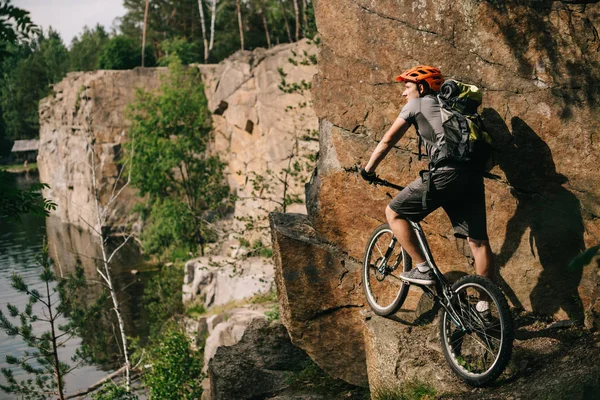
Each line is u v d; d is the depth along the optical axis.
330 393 6.12
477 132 4.10
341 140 5.77
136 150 29.23
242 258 17.67
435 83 4.49
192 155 29.64
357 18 5.50
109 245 37.72
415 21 5.16
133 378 14.91
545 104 4.68
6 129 98.94
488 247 4.34
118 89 35.69
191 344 16.89
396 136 4.39
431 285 4.52
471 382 4.14
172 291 24.08
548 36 4.61
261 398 6.60
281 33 54.00
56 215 53.19
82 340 22.08
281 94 21.47
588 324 4.46
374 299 5.40
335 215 5.88
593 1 4.43
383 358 4.93
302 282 5.97
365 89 5.57
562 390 3.82
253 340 7.55
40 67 94.38
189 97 29.36
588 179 4.58
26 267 37.66
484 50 4.87
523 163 4.83
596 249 3.05
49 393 11.80
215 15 58.47
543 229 4.80
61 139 48.12
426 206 4.29
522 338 4.57
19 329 11.45
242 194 25.06
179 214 28.42
